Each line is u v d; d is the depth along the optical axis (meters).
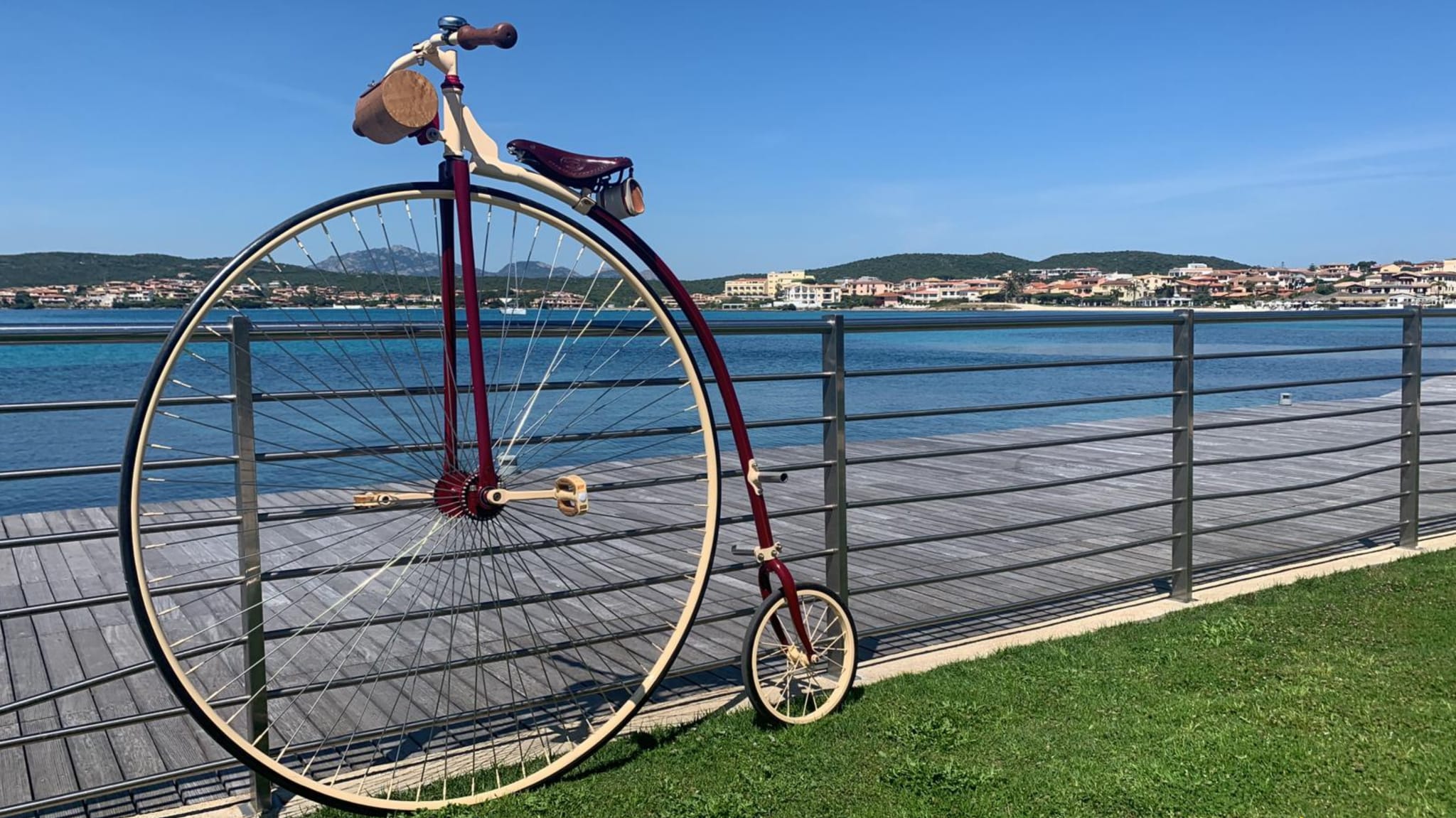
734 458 8.41
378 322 2.38
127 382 14.56
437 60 2.34
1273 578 4.40
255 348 13.28
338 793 2.28
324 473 2.41
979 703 2.94
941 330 3.38
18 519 6.34
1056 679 3.13
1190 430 4.07
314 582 4.67
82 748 2.86
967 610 4.12
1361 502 4.70
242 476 2.22
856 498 6.68
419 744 2.80
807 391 19.66
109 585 4.76
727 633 3.87
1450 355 23.89
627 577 4.69
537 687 3.26
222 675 3.47
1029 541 5.44
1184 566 4.10
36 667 3.62
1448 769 2.39
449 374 2.49
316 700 3.17
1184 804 2.26
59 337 1.98
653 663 3.49
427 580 4.60
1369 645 3.35
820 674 3.29
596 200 2.70
